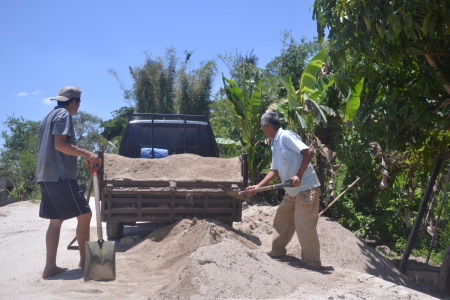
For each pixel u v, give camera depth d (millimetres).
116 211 6488
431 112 6215
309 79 9789
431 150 7355
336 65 6402
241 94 11727
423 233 9375
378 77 6543
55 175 4988
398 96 6555
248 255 4945
